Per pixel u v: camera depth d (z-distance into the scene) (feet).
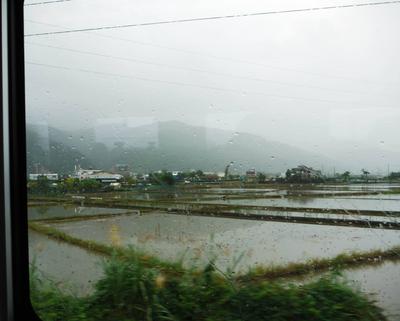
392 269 10.16
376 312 8.13
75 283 11.56
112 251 15.03
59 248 16.75
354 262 10.90
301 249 12.60
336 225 14.21
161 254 13.73
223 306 9.69
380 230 12.83
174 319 9.74
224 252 13.48
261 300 9.32
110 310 10.32
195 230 17.20
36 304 9.94
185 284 10.65
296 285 9.60
